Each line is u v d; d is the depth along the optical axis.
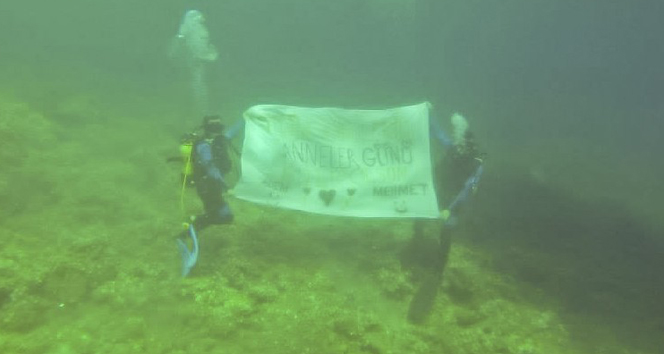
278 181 5.78
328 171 5.88
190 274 5.21
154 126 11.21
